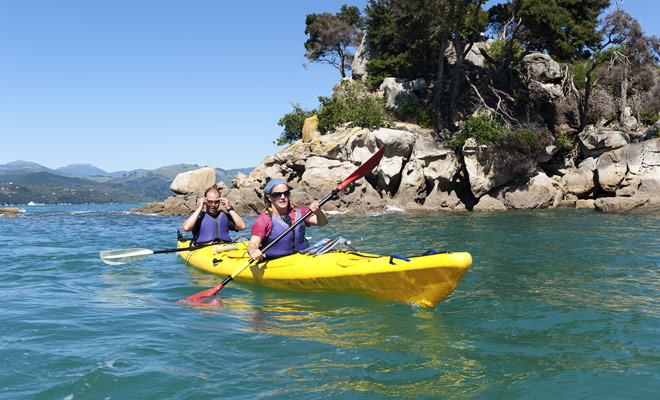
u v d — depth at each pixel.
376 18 31.75
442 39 27.64
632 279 5.76
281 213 5.43
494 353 3.24
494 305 4.56
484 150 22.72
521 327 3.86
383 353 3.24
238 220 7.48
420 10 26.33
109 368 2.93
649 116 29.38
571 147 25.23
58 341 3.46
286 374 2.87
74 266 7.27
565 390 2.63
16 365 2.98
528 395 2.57
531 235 10.77
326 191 22.31
